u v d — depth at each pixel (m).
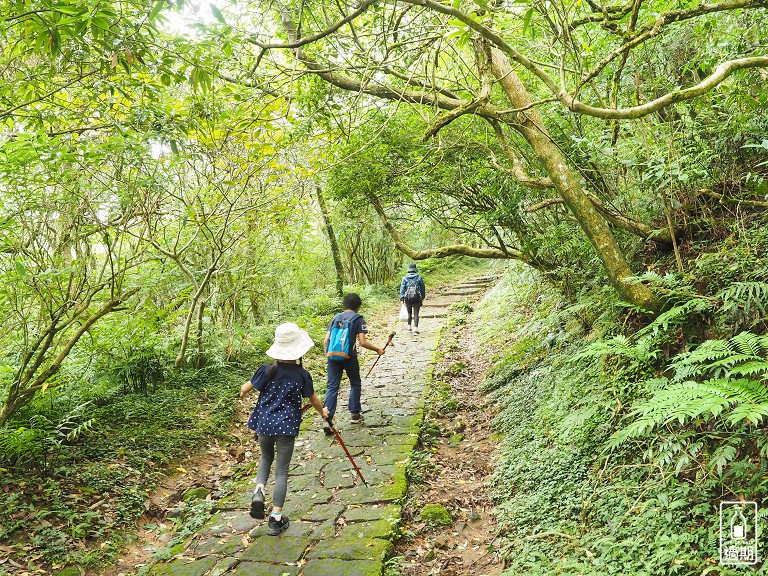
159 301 7.23
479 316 11.77
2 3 2.97
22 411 4.68
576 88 3.23
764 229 3.78
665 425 3.61
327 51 5.29
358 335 5.96
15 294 4.43
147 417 5.69
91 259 5.87
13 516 3.71
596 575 2.73
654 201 4.70
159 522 4.22
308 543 3.67
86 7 2.61
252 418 4.00
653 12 4.13
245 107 5.00
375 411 6.47
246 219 7.30
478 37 4.25
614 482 3.54
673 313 3.62
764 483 2.73
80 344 5.71
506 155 5.59
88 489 4.23
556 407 4.89
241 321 9.41
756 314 3.40
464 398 6.96
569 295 6.49
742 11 4.05
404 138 6.64
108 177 4.80
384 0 4.32
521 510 3.78
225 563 3.47
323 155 6.37
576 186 4.42
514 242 7.78
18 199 4.21
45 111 4.25
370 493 4.34
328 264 16.16
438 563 3.52
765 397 2.55
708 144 4.29
